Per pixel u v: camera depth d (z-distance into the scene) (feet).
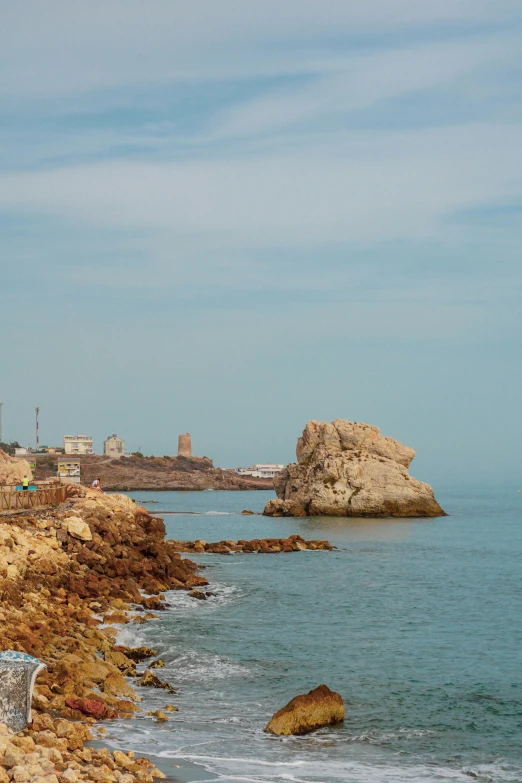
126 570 159.94
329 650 119.96
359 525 382.42
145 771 63.16
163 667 106.11
